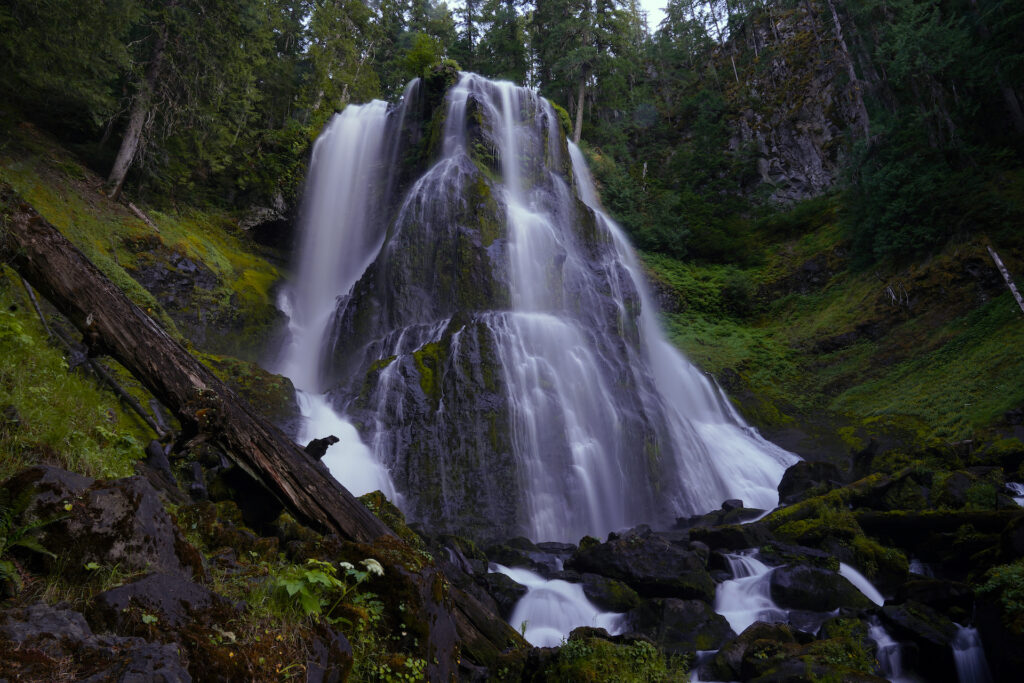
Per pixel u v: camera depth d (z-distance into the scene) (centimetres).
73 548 325
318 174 3497
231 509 691
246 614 370
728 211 4753
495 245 2517
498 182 2912
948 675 894
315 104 4138
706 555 1357
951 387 2572
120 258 2142
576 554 1335
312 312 2992
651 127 5788
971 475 1581
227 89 2816
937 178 3269
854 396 2944
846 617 1018
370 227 3344
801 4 5562
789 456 2633
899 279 3262
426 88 3431
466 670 659
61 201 2138
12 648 241
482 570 1212
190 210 3030
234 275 2669
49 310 958
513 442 1989
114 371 1167
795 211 4431
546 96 5453
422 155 3256
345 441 1816
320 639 393
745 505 2181
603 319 2638
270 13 4147
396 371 2033
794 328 3631
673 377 3131
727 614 1119
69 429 545
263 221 3262
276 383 1858
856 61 4528
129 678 243
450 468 1894
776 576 1189
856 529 1439
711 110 5538
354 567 512
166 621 318
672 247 4331
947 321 2931
